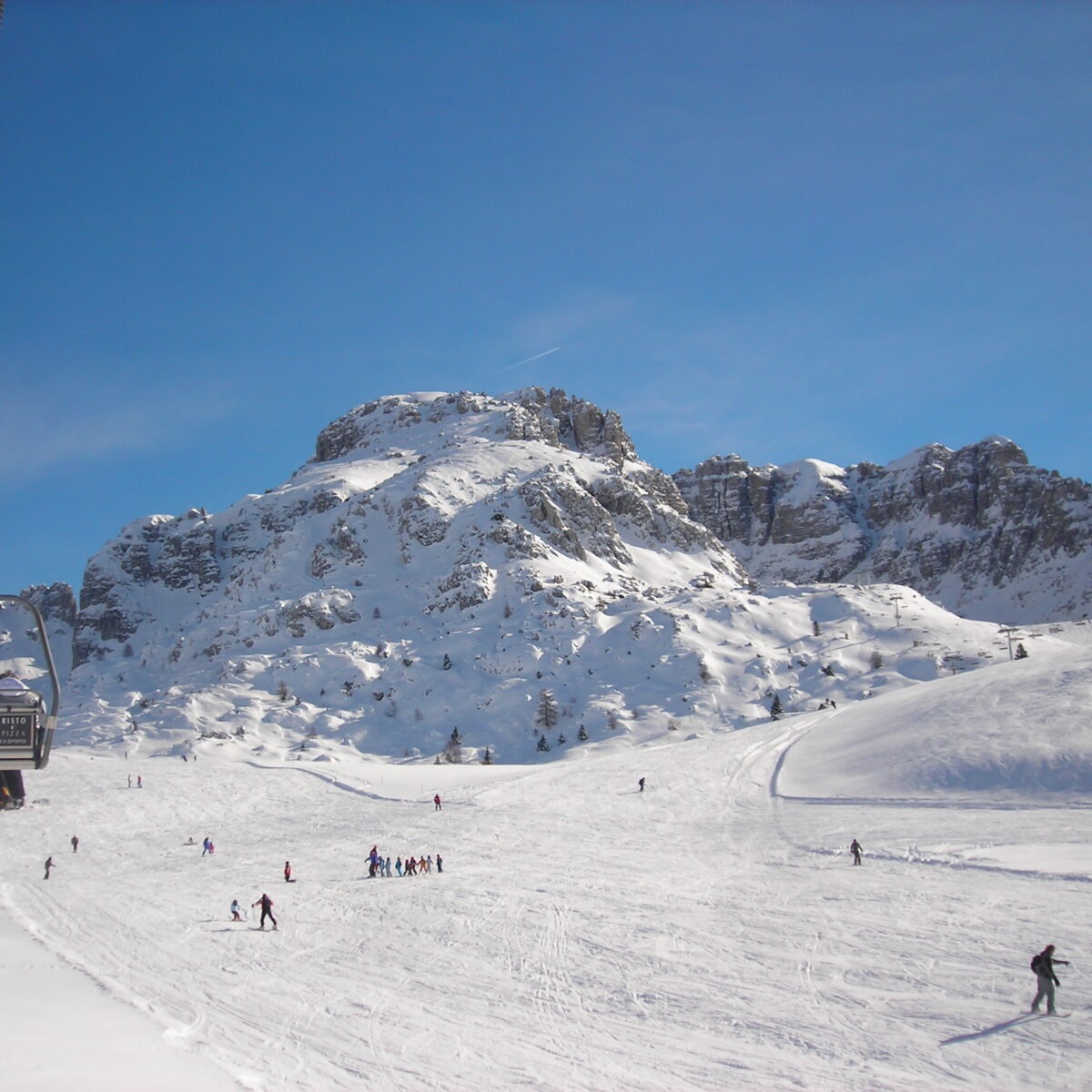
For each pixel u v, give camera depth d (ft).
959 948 141.18
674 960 145.69
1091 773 270.87
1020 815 250.37
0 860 292.81
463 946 160.97
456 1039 113.60
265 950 163.43
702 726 579.48
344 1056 107.65
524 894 201.98
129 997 128.77
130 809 383.04
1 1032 103.19
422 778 431.84
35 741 126.11
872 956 140.97
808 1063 103.09
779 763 381.40
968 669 620.49
